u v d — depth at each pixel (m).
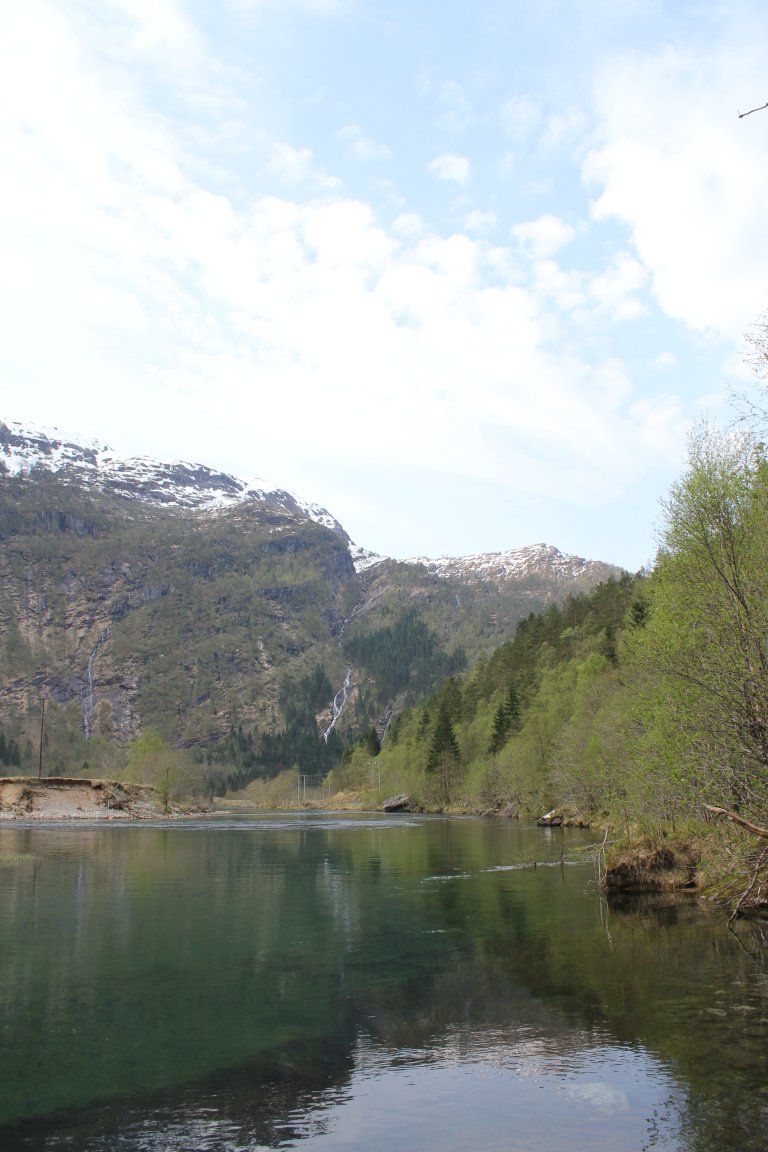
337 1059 15.21
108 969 22.19
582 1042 15.70
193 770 161.50
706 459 26.09
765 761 20.97
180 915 30.62
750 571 23.66
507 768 108.38
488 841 67.44
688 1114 12.44
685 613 25.77
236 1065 14.98
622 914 29.84
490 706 155.38
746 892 21.17
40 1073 14.63
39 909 32.00
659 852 35.72
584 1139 11.71
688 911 30.19
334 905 32.91
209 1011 18.31
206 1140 11.88
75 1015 18.08
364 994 19.53
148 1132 12.18
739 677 21.77
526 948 24.25
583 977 20.55
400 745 192.50
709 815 26.97
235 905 33.00
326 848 61.88
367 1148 11.54
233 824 101.25
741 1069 14.09
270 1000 19.12
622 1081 13.74
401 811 159.75
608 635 112.12
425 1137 11.87
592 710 75.75
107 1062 15.17
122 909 31.97
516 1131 12.02
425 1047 15.75
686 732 24.50
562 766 77.50
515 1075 14.20
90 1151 11.52
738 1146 11.42
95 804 116.75
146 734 145.50
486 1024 17.03
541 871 44.53
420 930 27.45
